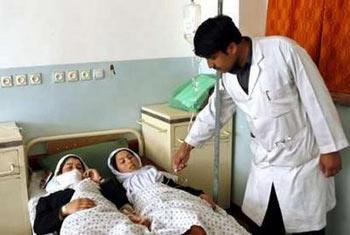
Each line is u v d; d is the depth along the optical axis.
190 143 2.29
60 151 2.78
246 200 2.26
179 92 3.00
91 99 2.90
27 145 2.67
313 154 1.98
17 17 2.61
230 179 3.04
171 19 3.04
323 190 2.01
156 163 2.89
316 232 2.08
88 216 1.83
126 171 2.41
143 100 3.07
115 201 2.22
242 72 1.94
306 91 1.83
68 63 2.79
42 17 2.67
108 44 2.89
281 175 2.03
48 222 1.97
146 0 2.94
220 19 1.78
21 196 2.37
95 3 2.79
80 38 2.79
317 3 2.23
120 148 2.61
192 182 2.86
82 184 2.19
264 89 1.88
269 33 2.59
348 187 2.22
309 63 1.84
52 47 2.73
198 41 1.77
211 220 1.90
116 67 2.94
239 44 1.86
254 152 2.17
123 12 2.89
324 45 2.20
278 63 1.85
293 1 2.38
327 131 1.82
